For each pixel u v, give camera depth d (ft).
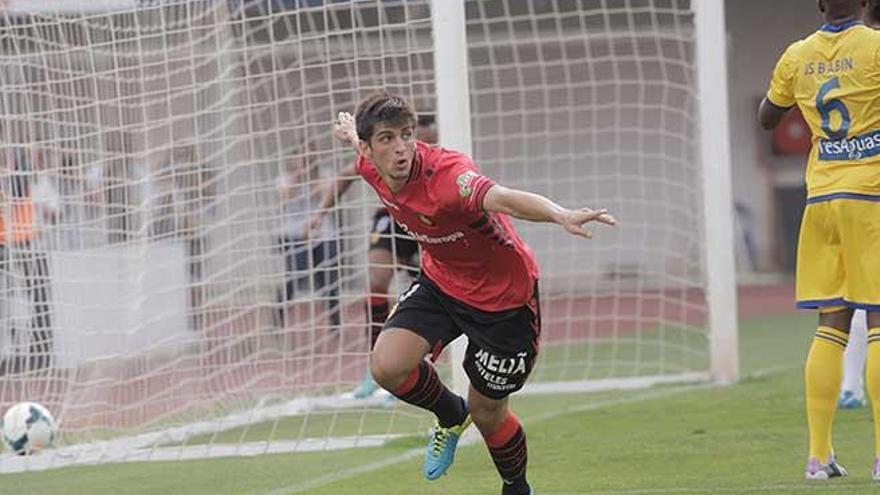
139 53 109.40
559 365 150.51
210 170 118.11
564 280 222.69
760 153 252.42
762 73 252.21
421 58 125.29
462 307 68.69
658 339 173.88
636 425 102.89
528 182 183.01
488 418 70.85
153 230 124.06
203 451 102.32
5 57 111.55
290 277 131.95
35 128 113.29
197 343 130.93
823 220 75.87
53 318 118.42
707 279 126.52
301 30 123.95
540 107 210.38
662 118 176.14
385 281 120.26
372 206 125.70
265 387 122.83
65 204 120.37
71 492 89.25
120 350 127.54
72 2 110.73
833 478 78.02
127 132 114.21
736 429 98.32
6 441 104.01
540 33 190.19
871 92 73.67
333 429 108.06
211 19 117.39
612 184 221.87
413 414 112.88
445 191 64.28
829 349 77.30
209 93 120.26
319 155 130.11
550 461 89.56
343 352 124.67
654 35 147.74
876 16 80.79
